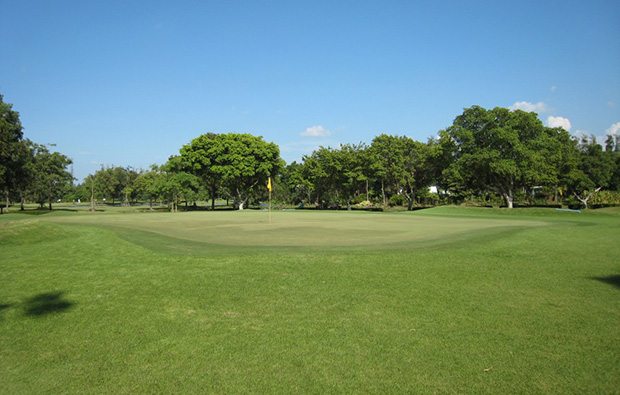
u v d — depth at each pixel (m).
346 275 9.00
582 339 5.39
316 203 82.25
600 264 10.30
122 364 4.83
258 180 67.25
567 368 4.59
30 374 4.61
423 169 59.03
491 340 5.39
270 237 17.16
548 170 49.03
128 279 8.79
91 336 5.70
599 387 4.18
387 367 4.68
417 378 4.41
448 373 4.52
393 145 57.03
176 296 7.53
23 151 49.31
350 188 67.00
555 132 55.25
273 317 6.38
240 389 4.22
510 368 4.61
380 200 66.88
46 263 10.59
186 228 22.41
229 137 63.19
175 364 4.82
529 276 8.93
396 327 5.89
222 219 31.69
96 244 13.81
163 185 59.53
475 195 59.19
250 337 5.59
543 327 5.84
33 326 6.09
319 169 64.06
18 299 7.43
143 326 6.06
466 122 48.22
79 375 4.57
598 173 53.75
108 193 108.62
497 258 11.05
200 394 4.14
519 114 45.72
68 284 8.45
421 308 6.73
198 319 6.34
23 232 16.94
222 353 5.09
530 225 22.80
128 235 17.16
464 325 5.95
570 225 22.52
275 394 4.12
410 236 17.09
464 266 9.95
